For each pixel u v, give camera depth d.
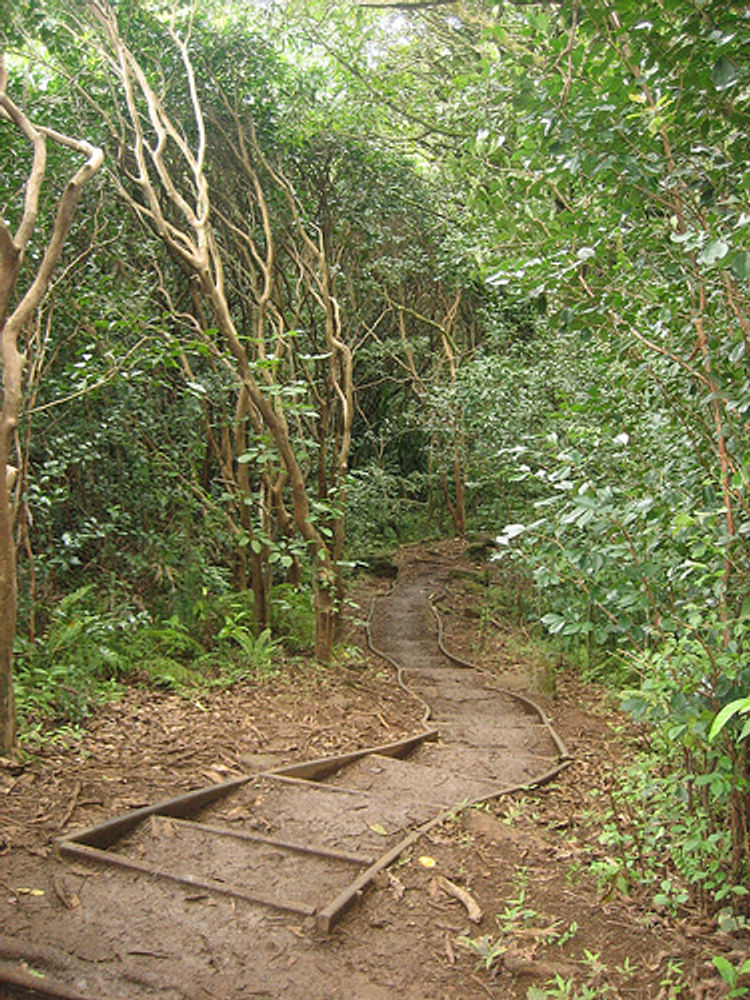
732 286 3.51
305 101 10.77
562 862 3.97
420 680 9.13
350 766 5.53
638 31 3.50
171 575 8.80
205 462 10.29
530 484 10.94
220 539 9.20
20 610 6.61
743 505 3.25
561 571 3.70
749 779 3.35
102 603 8.02
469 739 6.79
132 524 8.92
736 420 3.60
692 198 3.84
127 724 5.64
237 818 4.36
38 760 4.62
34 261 7.52
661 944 3.16
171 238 7.88
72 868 3.47
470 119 5.84
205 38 9.64
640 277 4.01
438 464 19.36
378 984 2.90
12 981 2.72
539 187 4.52
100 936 3.03
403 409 21.27
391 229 15.29
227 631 8.01
